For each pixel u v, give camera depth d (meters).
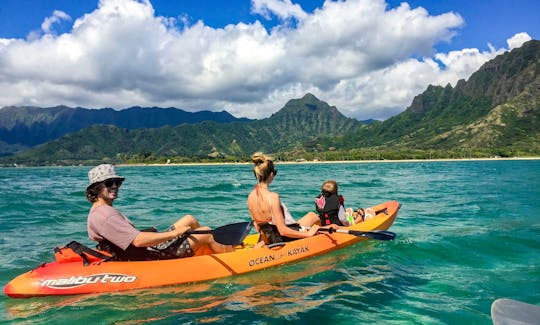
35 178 46.84
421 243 7.67
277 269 6.12
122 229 4.85
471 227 9.43
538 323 3.19
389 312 4.39
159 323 4.15
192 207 14.19
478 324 4.07
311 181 31.58
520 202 14.39
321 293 5.03
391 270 6.05
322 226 7.38
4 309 4.60
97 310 4.52
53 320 4.28
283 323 4.10
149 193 20.41
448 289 5.14
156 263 5.39
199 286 5.32
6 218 11.61
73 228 9.98
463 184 24.91
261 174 6.13
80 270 5.11
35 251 7.49
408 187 22.84
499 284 5.33
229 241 5.72
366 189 21.64
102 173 4.88
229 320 4.19
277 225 6.11
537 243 7.68
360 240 7.84
